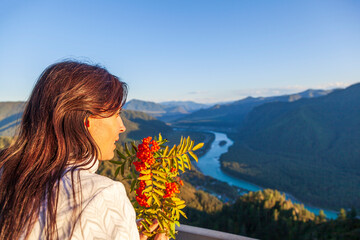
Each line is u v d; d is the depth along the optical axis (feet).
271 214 235.61
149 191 2.81
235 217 239.91
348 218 147.02
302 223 208.03
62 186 1.66
